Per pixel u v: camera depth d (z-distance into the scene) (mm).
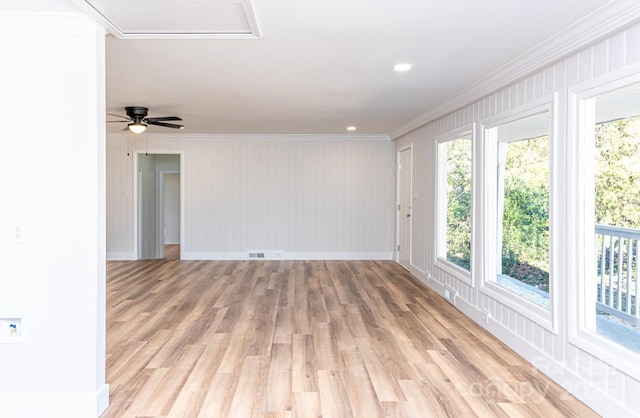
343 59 3326
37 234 2406
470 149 4504
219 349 3480
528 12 2416
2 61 2379
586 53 2633
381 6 2357
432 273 5699
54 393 2414
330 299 5125
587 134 2695
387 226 8117
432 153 5734
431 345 3604
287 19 2535
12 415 2400
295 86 4188
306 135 7938
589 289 2686
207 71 3674
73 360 2418
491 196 4055
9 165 2395
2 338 2398
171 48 3057
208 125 6789
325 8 2383
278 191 7996
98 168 2447
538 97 3182
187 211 7961
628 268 2375
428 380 2928
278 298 5164
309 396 2688
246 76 3840
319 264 7566
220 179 7949
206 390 2762
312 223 8055
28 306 2408
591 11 2387
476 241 4258
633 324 2334
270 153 7973
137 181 7957
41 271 2408
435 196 5539
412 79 3902
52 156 2404
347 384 2859
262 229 8008
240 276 6488
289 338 3752
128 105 5152
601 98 2592
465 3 2314
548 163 3111
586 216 2703
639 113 2295
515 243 3633
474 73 3701
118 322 4188
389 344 3617
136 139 7875
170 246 11016
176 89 4332
